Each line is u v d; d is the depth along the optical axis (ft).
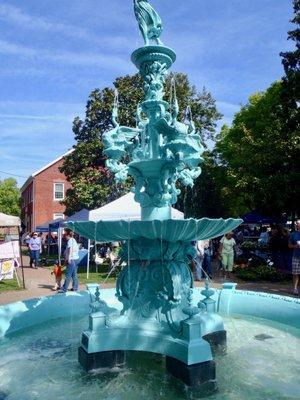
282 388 12.17
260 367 13.91
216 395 11.94
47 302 20.11
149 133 17.12
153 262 16.05
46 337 17.54
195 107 83.51
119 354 14.03
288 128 58.80
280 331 18.01
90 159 73.15
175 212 39.22
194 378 12.23
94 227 14.66
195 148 15.52
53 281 42.34
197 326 13.03
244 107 97.04
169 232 14.15
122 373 13.62
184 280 15.85
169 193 16.92
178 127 14.80
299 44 59.21
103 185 71.51
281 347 15.93
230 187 84.07
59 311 20.40
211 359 12.69
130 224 14.10
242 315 20.65
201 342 12.81
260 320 19.79
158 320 14.98
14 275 45.96
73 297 21.27
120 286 16.40
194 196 91.30
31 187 131.75
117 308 20.06
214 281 39.32
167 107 17.39
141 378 13.23
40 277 46.29
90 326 14.25
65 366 14.17
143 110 17.57
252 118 89.25
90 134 74.54
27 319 18.74
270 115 66.54
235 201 96.89
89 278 43.47
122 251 16.81
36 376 13.33
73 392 12.15
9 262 39.01
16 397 11.76
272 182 55.57
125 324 15.03
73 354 15.39
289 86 59.36
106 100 72.79
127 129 16.92
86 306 21.47
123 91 71.00
